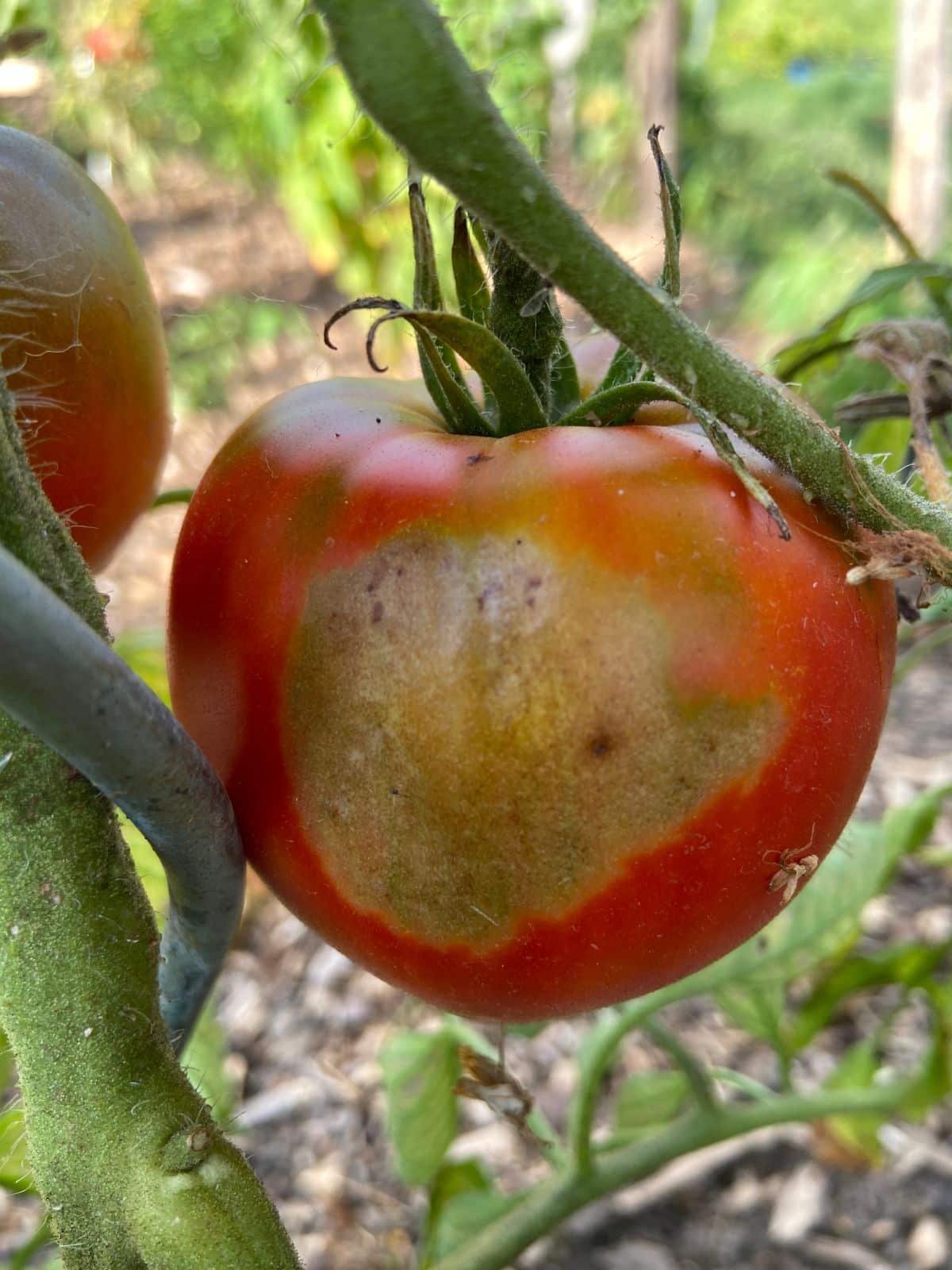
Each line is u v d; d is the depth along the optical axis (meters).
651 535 0.09
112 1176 0.09
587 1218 0.31
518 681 0.09
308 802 0.10
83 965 0.09
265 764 0.10
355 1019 0.39
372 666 0.10
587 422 0.11
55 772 0.09
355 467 0.10
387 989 0.40
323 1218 0.32
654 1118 0.26
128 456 0.12
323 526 0.10
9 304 0.11
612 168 1.05
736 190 1.13
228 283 0.95
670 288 0.10
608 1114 0.35
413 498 0.10
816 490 0.10
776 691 0.10
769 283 0.92
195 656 0.11
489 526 0.10
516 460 0.10
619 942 0.10
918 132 0.71
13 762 0.09
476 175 0.08
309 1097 0.36
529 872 0.10
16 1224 0.31
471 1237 0.24
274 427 0.11
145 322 0.12
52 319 0.11
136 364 0.12
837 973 0.26
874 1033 0.36
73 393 0.11
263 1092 0.37
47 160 0.11
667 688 0.09
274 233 1.07
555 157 0.95
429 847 0.10
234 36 0.86
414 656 0.09
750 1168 0.33
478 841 0.10
